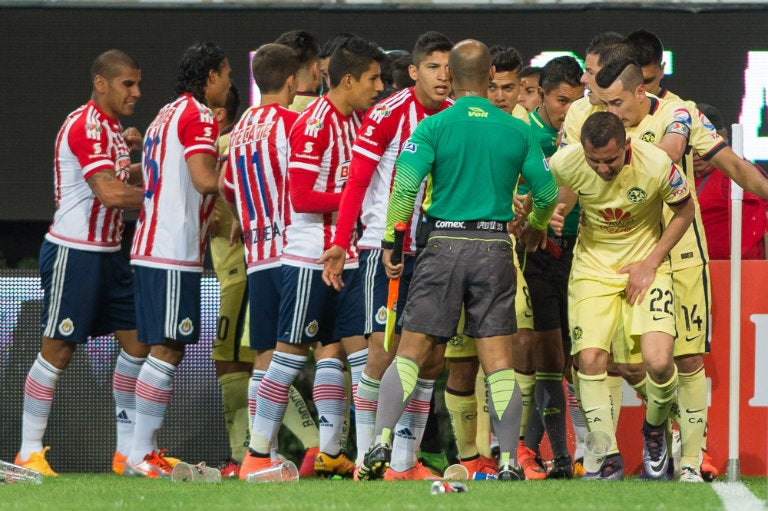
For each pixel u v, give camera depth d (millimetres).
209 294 24453
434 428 23625
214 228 24219
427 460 23453
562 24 29781
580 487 17594
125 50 29875
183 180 21875
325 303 20594
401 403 18703
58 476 22250
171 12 29812
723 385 23562
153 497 16672
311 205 20109
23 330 24828
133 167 25547
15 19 29750
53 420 24781
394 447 20969
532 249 20688
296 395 24469
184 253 21844
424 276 18578
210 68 22734
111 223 22922
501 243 18531
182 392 24594
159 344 21906
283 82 21766
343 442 23375
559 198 20547
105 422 24750
